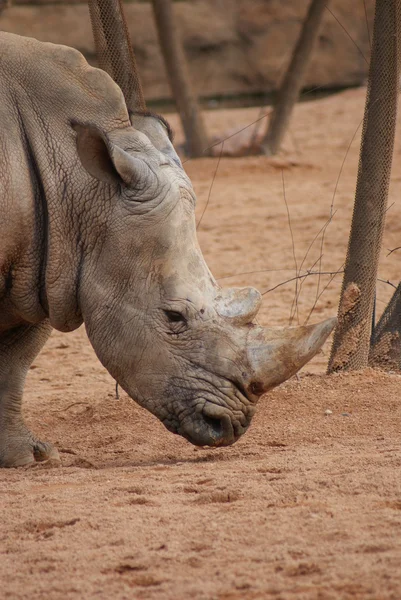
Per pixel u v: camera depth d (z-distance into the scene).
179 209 10.55
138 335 10.53
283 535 8.06
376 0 14.11
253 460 10.80
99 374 17.06
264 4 61.66
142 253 10.52
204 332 10.41
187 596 7.07
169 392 10.49
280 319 19.42
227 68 61.53
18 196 10.62
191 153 39.47
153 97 59.59
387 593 6.94
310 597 6.93
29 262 10.89
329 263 24.02
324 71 61.72
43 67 10.93
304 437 11.88
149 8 59.50
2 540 8.41
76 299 10.95
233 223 28.84
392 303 14.88
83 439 12.73
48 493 9.65
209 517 8.59
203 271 10.59
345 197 31.41
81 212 10.70
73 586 7.33
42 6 58.09
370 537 7.93
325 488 9.23
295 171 36.59
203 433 10.40
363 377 13.81
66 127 10.85
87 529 8.49
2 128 10.66
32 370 17.47
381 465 9.92
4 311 11.37
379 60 14.09
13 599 7.20
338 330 14.41
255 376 10.30
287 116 39.34
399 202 29.23
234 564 7.57
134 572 7.55
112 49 14.02
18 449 11.84
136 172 10.41
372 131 14.18
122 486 9.70
